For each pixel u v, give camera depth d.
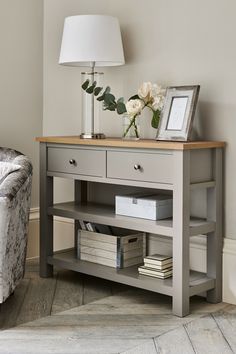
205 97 3.18
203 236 3.24
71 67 3.89
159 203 3.06
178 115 3.04
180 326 2.74
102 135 3.42
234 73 3.06
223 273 3.14
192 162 2.94
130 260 3.33
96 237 3.37
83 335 2.62
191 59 3.23
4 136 3.92
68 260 3.45
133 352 2.44
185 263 2.88
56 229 4.08
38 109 4.07
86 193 3.79
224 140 3.11
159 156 2.91
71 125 3.95
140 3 3.45
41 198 3.55
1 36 3.84
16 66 3.94
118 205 3.24
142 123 3.49
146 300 3.15
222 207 3.13
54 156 3.46
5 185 2.80
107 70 3.67
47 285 3.42
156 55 3.40
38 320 2.81
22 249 3.06
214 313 2.94
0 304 3.05
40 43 4.06
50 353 2.42
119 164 3.09
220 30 3.10
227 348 2.49
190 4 3.21
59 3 3.95
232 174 3.09
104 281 3.52
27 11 3.96
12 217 2.79
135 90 3.53
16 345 2.50
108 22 3.32
